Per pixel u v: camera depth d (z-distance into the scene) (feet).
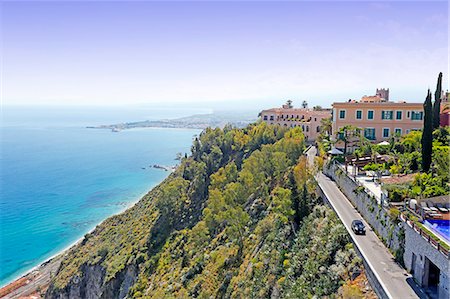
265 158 229.66
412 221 93.81
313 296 97.09
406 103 240.94
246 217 181.68
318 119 374.43
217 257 181.68
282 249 133.59
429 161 159.02
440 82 191.83
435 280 85.30
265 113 407.64
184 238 239.91
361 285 92.12
